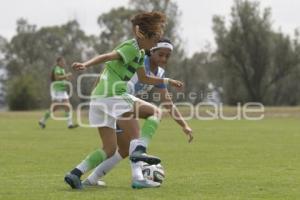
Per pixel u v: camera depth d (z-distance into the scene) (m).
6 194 17.62
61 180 20.83
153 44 18.67
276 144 38.03
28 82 141.75
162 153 31.80
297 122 72.12
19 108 138.12
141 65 19.06
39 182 20.28
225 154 31.17
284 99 179.38
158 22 18.50
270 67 170.50
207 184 19.73
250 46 167.62
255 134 48.41
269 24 168.50
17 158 28.86
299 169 24.22
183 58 184.00
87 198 16.91
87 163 18.61
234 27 168.25
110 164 19.42
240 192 18.06
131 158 18.70
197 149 34.25
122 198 16.89
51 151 32.81
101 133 18.81
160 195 17.44
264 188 18.86
